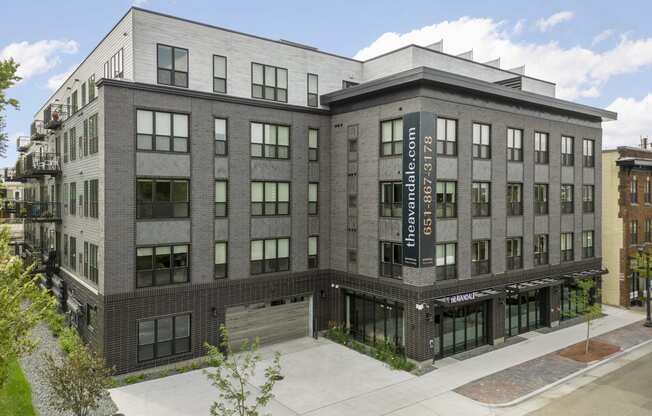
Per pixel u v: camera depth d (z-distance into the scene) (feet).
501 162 86.07
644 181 118.11
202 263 76.02
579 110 99.96
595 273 104.53
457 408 59.00
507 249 87.92
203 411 57.77
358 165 84.53
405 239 74.69
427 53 91.56
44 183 114.73
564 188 100.89
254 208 81.92
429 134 73.56
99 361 50.44
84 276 80.23
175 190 73.67
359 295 85.92
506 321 89.20
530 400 61.93
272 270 84.28
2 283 38.75
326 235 90.68
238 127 79.71
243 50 81.97
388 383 66.90
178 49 75.25
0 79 33.32
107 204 67.72
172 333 73.36
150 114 71.36
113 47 78.54
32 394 60.90
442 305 73.67
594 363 74.90
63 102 110.01
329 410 58.44
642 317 103.86
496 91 82.23
